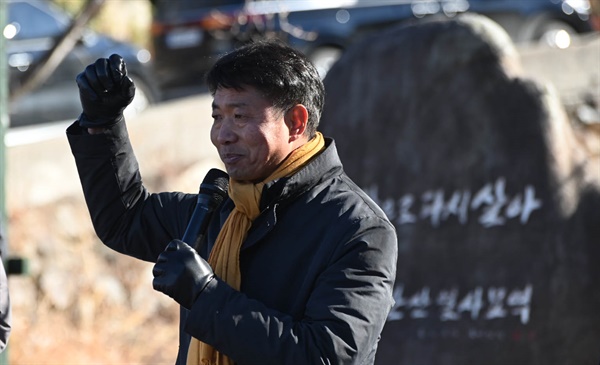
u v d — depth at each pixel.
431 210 15.27
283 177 6.82
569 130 14.80
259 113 6.73
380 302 6.48
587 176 14.30
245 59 6.74
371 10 29.92
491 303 14.25
